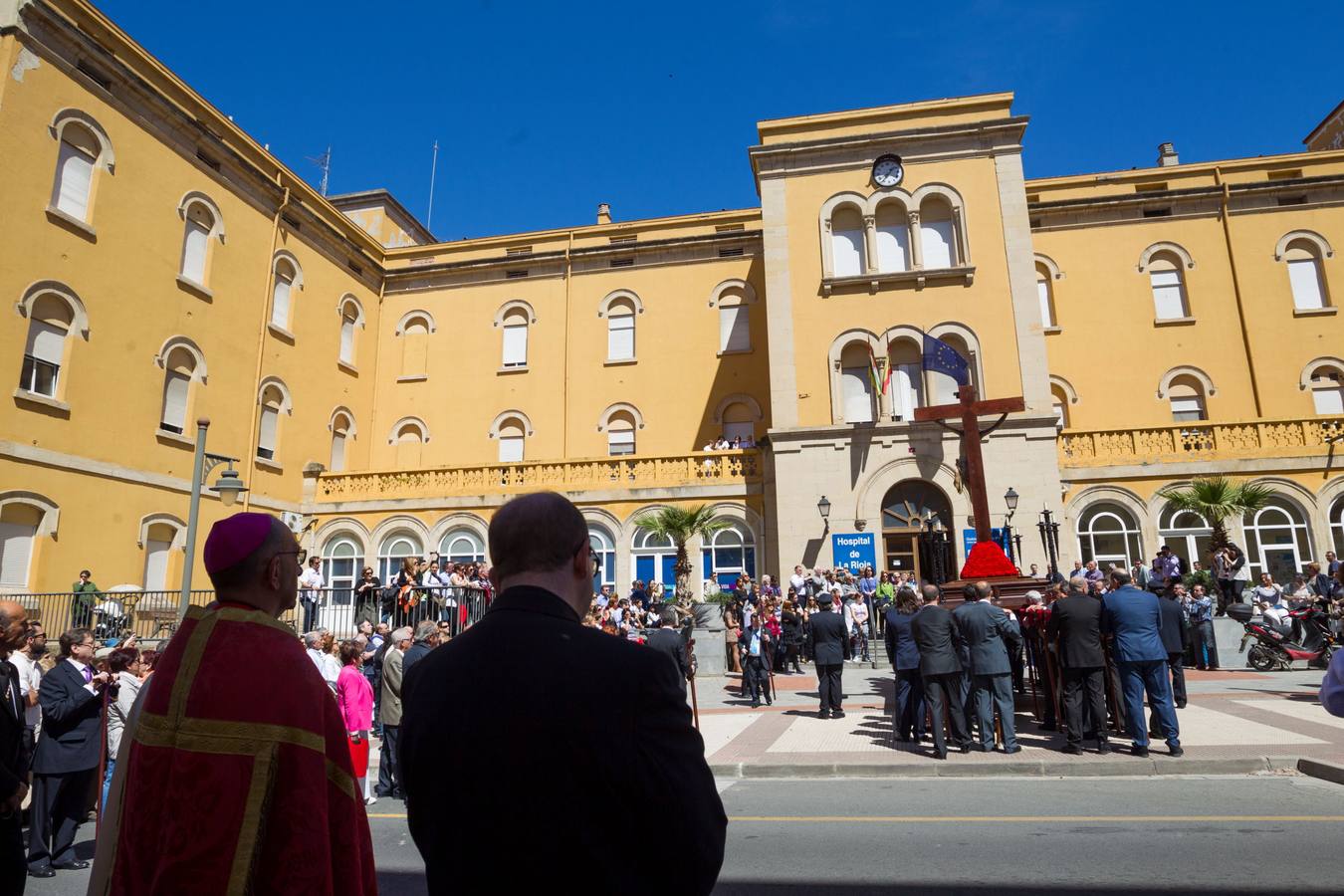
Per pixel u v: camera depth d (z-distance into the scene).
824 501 23.59
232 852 2.14
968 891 5.17
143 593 19.67
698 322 31.72
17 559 18.50
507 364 32.81
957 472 23.91
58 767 6.75
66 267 20.00
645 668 1.92
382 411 32.91
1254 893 4.98
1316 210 29.23
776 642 18.83
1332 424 24.28
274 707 2.30
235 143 26.25
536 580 2.17
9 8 19.12
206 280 24.52
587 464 27.11
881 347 25.48
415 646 9.65
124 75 21.73
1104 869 5.51
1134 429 25.23
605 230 33.66
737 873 5.67
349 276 31.86
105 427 20.75
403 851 6.90
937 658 9.85
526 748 1.78
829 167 27.06
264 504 26.19
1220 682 15.62
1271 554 23.83
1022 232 25.58
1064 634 9.77
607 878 1.73
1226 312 28.89
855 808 7.61
